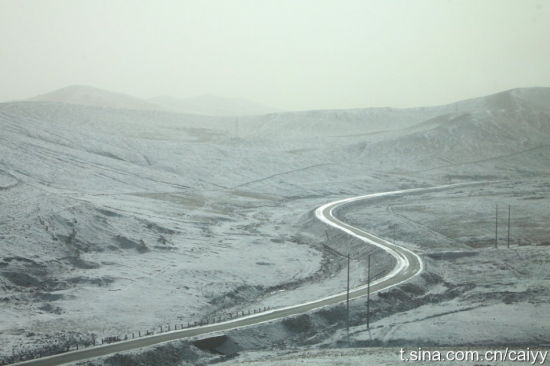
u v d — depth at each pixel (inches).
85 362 1514.5
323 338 1852.9
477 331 1786.4
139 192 4613.7
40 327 1871.3
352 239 3297.2
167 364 1600.6
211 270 2679.6
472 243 3248.0
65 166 4817.9
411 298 2256.4
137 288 2361.0
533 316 1884.8
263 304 2252.7
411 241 3314.5
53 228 2893.7
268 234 3590.1
